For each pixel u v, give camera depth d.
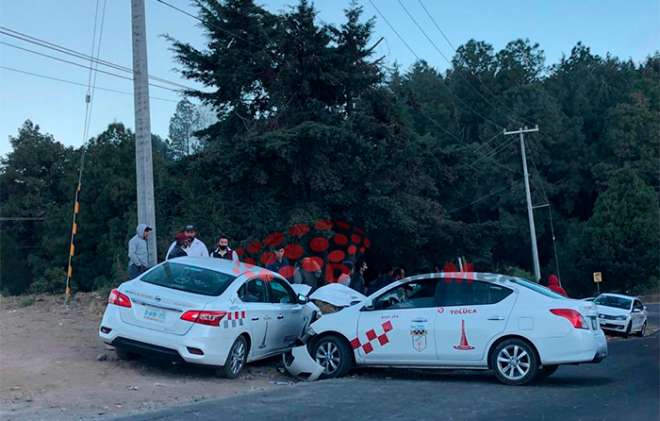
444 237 26.19
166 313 10.14
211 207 23.00
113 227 39.34
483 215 62.25
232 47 24.59
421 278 11.23
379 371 12.04
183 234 13.41
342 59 24.16
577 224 65.50
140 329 10.14
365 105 24.39
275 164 22.42
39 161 51.94
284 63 24.06
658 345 19.27
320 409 8.37
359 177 23.33
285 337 12.04
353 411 8.26
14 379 9.40
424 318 10.84
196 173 23.00
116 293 10.54
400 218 23.41
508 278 10.95
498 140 62.03
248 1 24.17
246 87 25.08
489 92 71.69
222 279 10.91
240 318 10.61
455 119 66.44
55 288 40.84
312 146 22.19
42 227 49.72
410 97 27.36
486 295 10.74
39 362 10.56
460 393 9.61
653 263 58.44
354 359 11.23
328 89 24.78
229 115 25.69
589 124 72.25
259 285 11.60
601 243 59.62
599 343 10.41
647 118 65.69
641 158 65.44
